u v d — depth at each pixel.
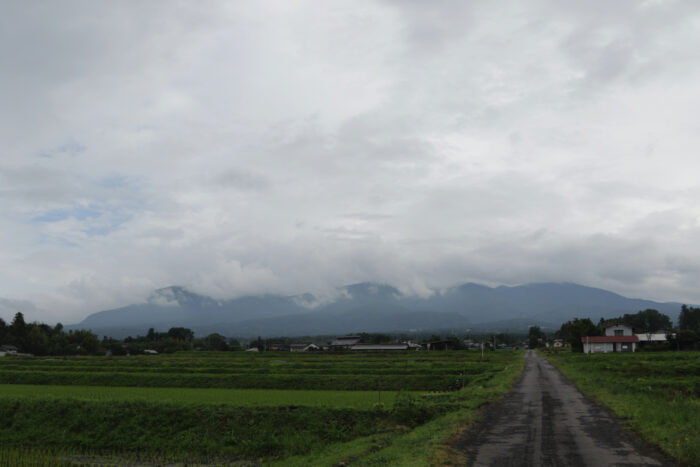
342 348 141.00
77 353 139.25
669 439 16.70
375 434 25.55
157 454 27.73
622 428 19.78
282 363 75.19
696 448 14.79
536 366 68.19
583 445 16.92
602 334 115.56
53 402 34.09
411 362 78.88
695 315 158.75
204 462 25.55
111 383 57.03
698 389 36.41
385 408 29.31
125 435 30.03
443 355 104.81
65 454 28.38
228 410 30.88
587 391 33.47
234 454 26.83
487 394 32.59
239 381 55.06
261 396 41.19
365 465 16.02
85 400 34.34
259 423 29.34
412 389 50.94
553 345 186.00
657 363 57.47
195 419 30.56
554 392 33.62
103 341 162.50
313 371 63.31
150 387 54.16
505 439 18.34
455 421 22.53
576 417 22.81
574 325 116.94
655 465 14.23
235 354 115.12
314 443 26.41
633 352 97.25
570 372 52.03
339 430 27.62
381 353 114.19
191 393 44.62
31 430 31.62
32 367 70.94
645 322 173.25
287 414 29.69
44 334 142.38
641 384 38.66
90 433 30.61
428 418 27.31
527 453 16.05
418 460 15.46
